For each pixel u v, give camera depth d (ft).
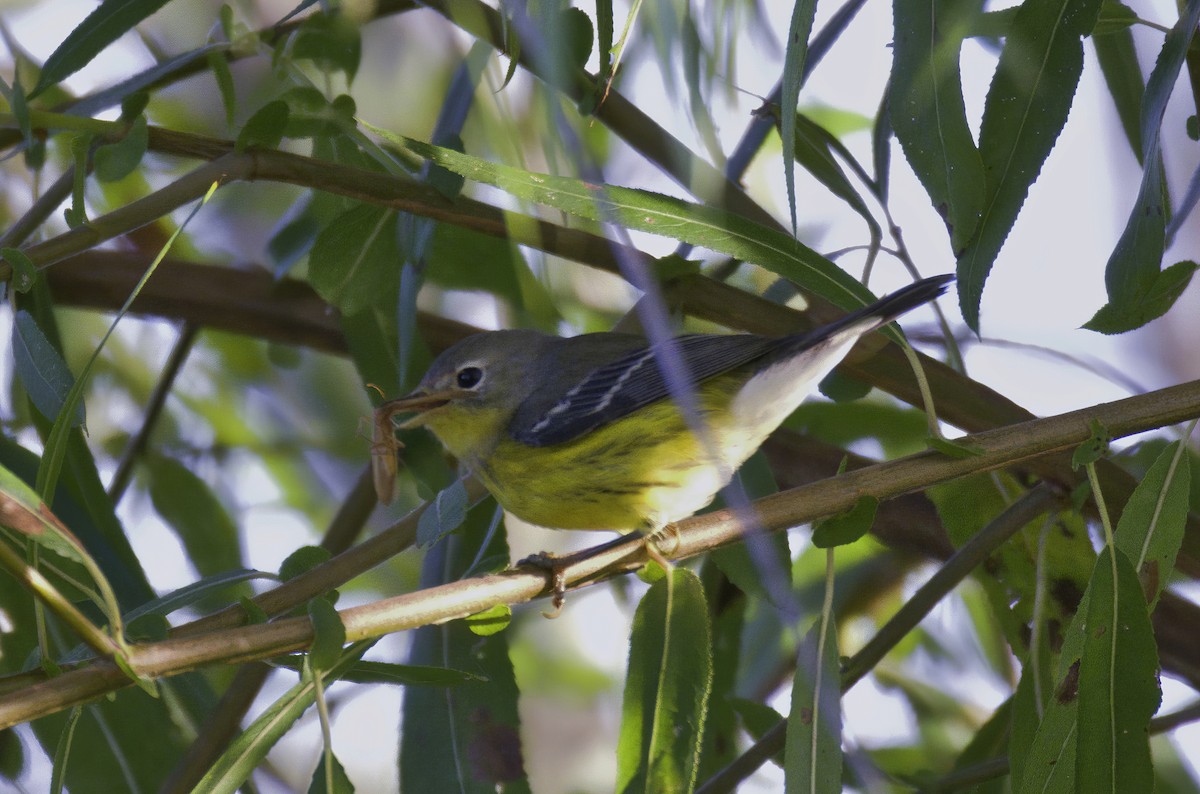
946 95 20.62
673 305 29.09
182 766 26.30
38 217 27.22
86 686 16.76
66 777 26.35
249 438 38.75
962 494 28.55
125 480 33.81
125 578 26.25
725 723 31.27
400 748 26.45
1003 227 21.06
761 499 21.25
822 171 29.14
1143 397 20.76
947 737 35.32
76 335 38.06
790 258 22.67
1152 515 21.34
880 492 21.06
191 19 37.19
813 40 30.68
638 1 20.27
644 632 21.81
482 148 33.86
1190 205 24.34
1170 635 29.19
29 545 18.44
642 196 22.16
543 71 20.35
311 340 33.63
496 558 24.86
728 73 22.65
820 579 35.99
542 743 39.81
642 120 27.81
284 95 27.25
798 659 21.08
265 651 18.04
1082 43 21.34
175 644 17.25
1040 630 23.97
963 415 28.22
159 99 37.40
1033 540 27.32
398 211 28.73
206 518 35.24
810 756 20.54
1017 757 23.34
